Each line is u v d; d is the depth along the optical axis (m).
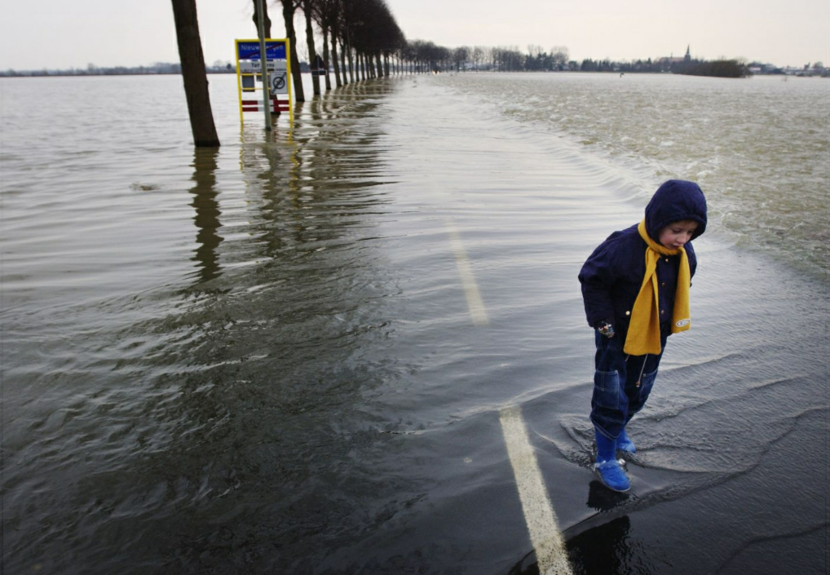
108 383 3.21
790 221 6.53
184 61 13.59
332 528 2.21
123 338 3.77
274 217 7.03
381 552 2.10
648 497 2.36
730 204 7.40
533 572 2.01
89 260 5.43
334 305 4.29
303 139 15.65
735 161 11.37
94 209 7.57
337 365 3.40
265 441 2.72
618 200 8.00
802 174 9.77
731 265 5.12
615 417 2.43
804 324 3.93
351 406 2.99
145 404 3.01
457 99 39.06
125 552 2.11
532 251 5.62
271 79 18.50
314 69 38.34
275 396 3.08
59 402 3.03
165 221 6.89
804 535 2.16
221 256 5.50
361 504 2.33
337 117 22.95
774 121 22.41
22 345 3.67
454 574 2.01
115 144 15.17
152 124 22.03
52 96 58.81
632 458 2.61
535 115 25.22
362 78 84.88
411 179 9.60
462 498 2.36
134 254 5.60
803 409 2.95
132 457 2.61
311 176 9.96
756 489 2.40
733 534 2.17
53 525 2.23
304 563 2.05
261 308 4.23
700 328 3.89
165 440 2.73
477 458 2.60
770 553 2.08
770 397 3.06
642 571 2.01
